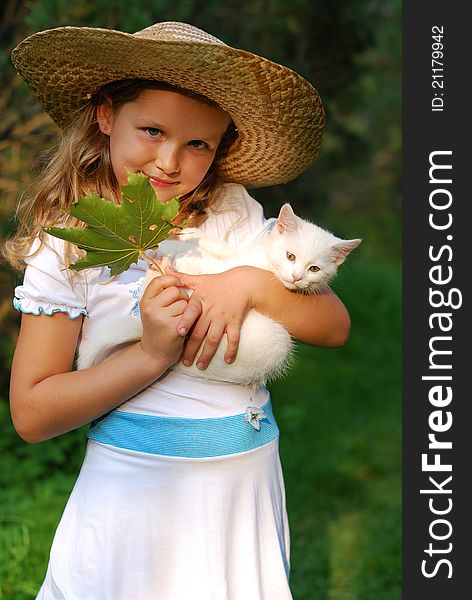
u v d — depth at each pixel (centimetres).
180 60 213
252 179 267
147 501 216
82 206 194
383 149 1256
